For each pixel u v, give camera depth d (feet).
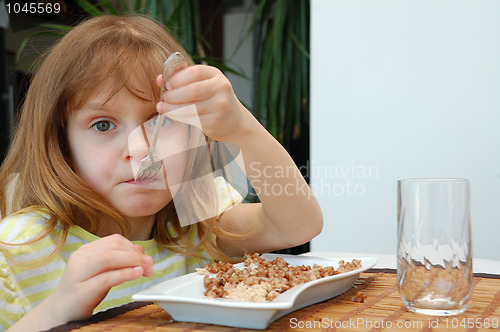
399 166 6.23
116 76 2.56
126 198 2.67
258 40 7.43
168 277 3.13
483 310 2.00
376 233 6.28
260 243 3.11
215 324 1.89
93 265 2.03
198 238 3.29
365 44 6.28
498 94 5.91
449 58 6.03
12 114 6.08
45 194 2.80
